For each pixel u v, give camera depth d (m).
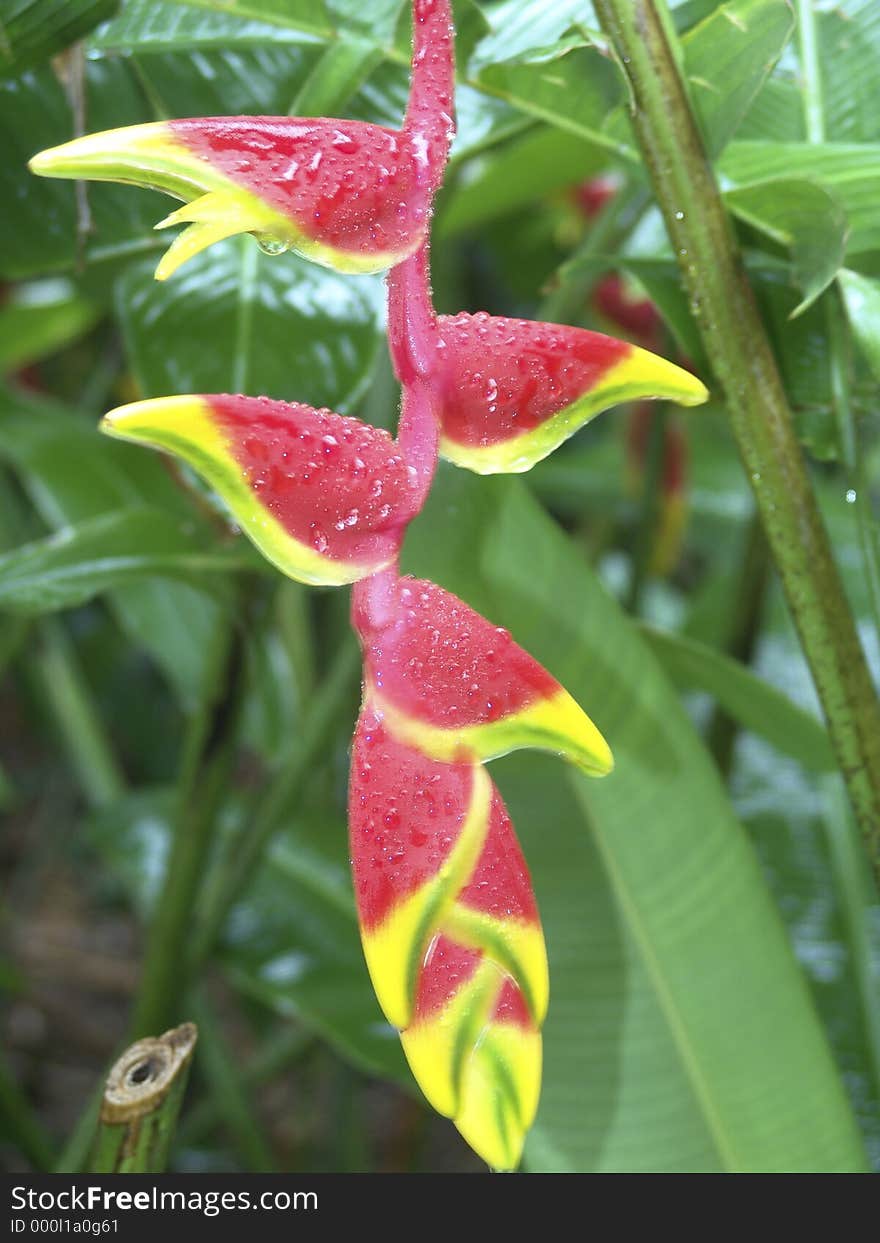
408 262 0.57
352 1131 1.71
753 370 0.71
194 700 1.55
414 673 0.56
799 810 1.38
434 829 0.56
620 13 0.69
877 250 0.76
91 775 1.88
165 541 0.96
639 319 1.40
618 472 2.09
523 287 1.95
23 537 1.77
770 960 0.83
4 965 1.62
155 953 1.13
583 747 0.57
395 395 1.10
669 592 2.47
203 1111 1.57
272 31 0.78
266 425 0.55
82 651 2.69
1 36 0.73
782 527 0.72
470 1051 0.56
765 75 0.70
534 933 0.56
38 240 0.89
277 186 0.55
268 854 1.38
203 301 0.90
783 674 1.59
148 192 0.86
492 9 0.79
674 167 0.70
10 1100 1.34
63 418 1.58
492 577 0.81
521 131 0.89
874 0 0.81
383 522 0.56
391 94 0.83
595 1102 0.83
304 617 1.47
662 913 0.84
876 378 0.73
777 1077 0.83
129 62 0.82
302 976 1.26
